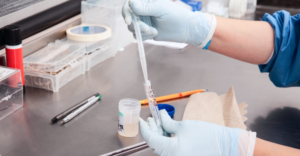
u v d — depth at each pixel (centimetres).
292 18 119
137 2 101
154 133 94
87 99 119
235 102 117
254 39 121
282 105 125
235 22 123
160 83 139
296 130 109
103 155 92
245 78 147
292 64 120
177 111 118
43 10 148
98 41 151
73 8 166
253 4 245
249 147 90
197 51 176
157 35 122
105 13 161
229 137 92
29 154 91
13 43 114
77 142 97
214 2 227
